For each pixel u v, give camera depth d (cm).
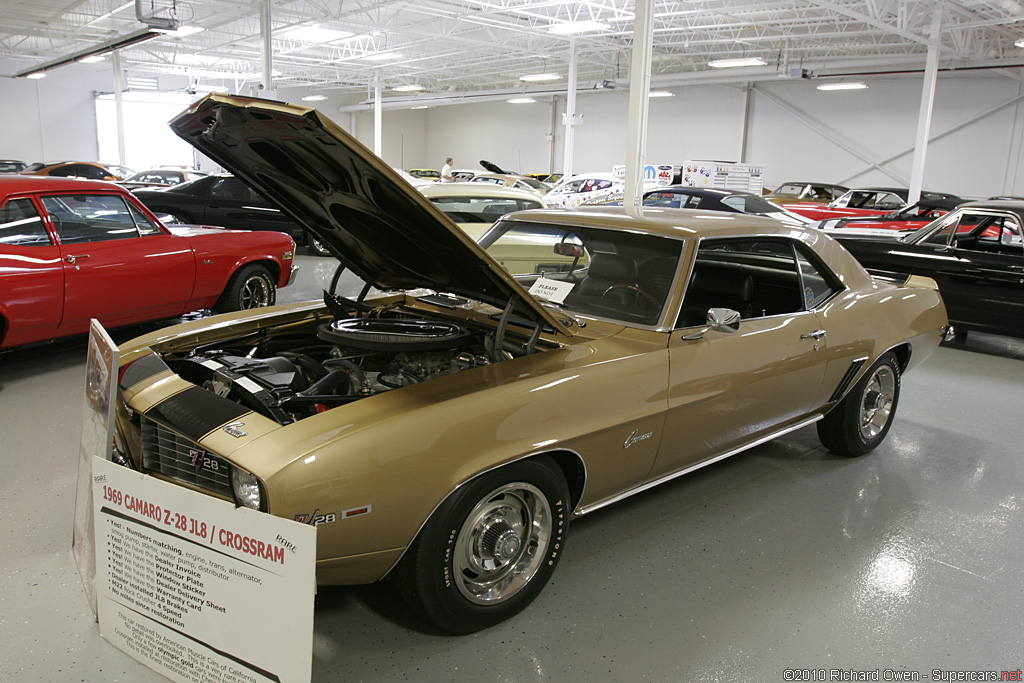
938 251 720
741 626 251
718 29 1834
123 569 217
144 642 217
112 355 213
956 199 1580
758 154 2480
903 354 415
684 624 251
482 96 3025
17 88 2719
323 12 1695
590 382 249
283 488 188
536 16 1644
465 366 277
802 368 332
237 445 203
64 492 335
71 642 230
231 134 237
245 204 1098
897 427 471
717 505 345
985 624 258
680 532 317
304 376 276
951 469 401
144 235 549
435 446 210
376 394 249
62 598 254
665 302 285
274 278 679
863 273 392
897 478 386
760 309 348
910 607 267
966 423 486
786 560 297
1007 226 715
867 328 368
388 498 203
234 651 197
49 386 490
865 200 1661
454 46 2298
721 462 400
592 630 246
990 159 1986
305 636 185
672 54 2327
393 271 303
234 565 193
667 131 2717
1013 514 346
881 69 1983
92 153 2956
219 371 258
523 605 251
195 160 3312
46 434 404
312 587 183
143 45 2308
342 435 201
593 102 2950
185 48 2359
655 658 233
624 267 306
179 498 199
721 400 296
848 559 299
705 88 2573
